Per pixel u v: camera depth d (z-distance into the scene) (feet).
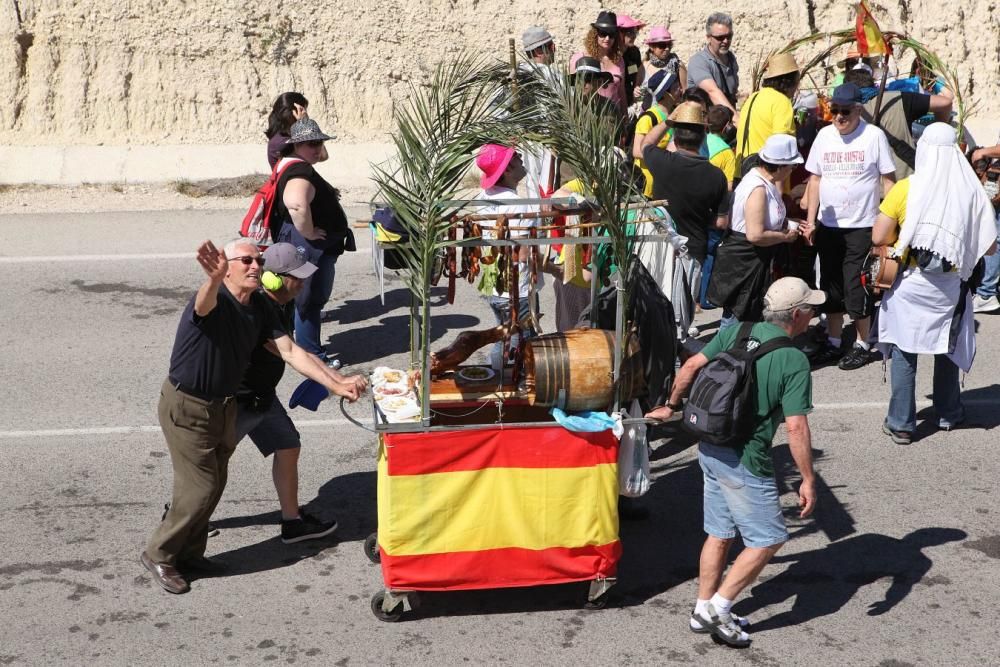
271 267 23.73
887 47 41.93
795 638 22.40
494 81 24.97
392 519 22.04
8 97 58.95
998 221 40.14
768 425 21.09
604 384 22.49
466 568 22.58
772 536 21.56
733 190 37.45
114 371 35.78
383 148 60.59
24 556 25.04
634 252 27.68
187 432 22.98
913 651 21.93
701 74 46.68
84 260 46.68
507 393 23.67
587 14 66.18
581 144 22.40
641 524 27.07
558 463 22.25
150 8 60.75
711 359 22.04
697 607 22.45
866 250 35.14
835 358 37.35
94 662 21.38
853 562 25.21
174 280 44.55
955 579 24.49
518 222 27.32
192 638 22.20
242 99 61.31
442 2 65.00
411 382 23.91
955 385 31.60
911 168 38.96
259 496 28.25
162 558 23.82
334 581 24.40
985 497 28.09
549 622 22.93
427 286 21.50
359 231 52.03
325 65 63.10
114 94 59.72
